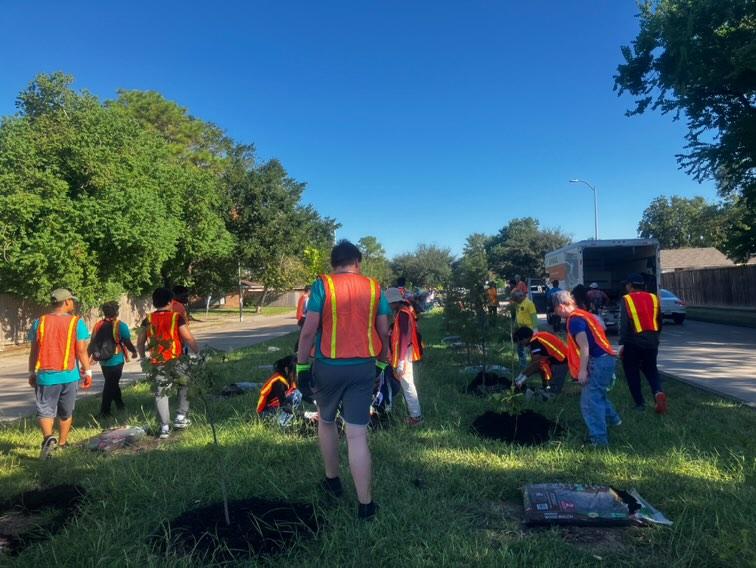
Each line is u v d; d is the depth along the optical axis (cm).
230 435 609
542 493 406
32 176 1953
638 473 475
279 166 3778
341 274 415
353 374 394
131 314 3131
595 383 564
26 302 2231
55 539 366
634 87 2117
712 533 362
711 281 3466
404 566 326
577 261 1959
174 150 3700
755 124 1889
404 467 496
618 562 329
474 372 952
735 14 1716
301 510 407
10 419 834
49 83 2156
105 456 562
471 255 934
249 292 6400
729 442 560
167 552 338
